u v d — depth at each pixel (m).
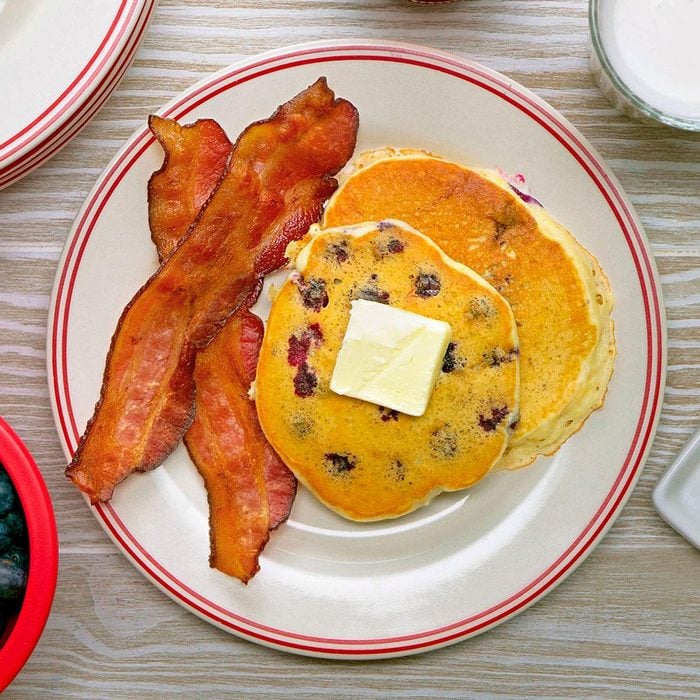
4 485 0.52
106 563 0.57
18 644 0.51
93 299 0.56
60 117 0.55
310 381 0.54
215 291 0.55
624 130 0.56
